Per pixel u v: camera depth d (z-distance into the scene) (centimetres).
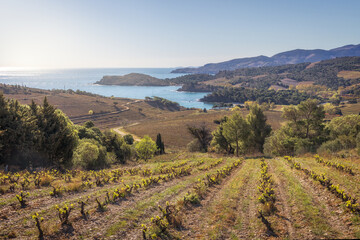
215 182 1764
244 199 1348
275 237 870
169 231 977
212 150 5569
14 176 1648
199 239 908
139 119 18662
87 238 879
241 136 4084
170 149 7262
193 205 1284
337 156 2491
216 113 16438
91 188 1561
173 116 19562
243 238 900
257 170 2186
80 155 2894
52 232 889
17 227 909
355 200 1014
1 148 2095
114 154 3909
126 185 1609
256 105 4562
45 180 1577
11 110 2355
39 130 2441
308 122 3638
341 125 3616
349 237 767
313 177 1493
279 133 3956
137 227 1009
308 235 838
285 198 1268
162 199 1384
